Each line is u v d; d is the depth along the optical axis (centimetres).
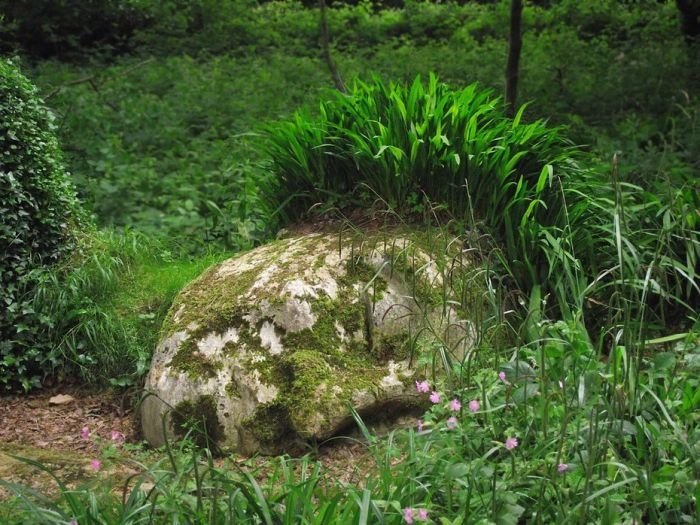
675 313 512
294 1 2169
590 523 295
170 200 730
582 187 517
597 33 1681
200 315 455
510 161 477
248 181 711
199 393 431
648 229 524
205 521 294
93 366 524
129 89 1152
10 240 539
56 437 473
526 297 474
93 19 1577
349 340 435
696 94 998
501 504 297
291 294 435
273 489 336
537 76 1125
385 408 421
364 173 505
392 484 328
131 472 401
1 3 1501
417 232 480
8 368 527
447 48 1525
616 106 988
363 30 1812
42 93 974
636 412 344
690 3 1331
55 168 571
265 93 1139
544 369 346
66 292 540
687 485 305
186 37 1641
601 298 498
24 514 322
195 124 995
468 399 358
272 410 416
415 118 500
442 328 439
